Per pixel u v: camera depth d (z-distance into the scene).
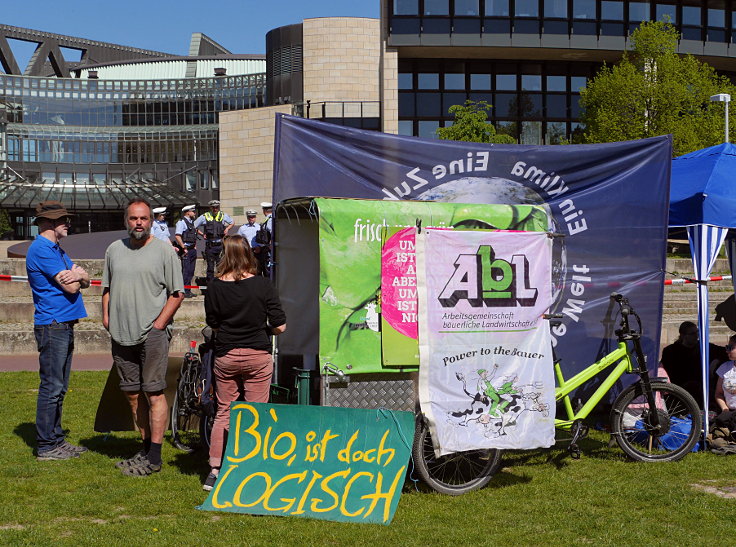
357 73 52.88
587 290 7.85
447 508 5.81
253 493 5.81
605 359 7.25
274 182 7.04
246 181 56.69
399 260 6.20
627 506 5.87
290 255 6.77
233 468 5.97
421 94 42.91
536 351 6.38
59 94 79.44
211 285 6.15
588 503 5.93
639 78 32.59
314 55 53.03
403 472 5.69
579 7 41.41
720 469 6.88
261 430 6.01
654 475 6.68
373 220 6.20
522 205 6.73
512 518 5.57
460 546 5.03
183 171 77.00
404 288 6.20
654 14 42.31
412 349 6.18
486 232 6.29
